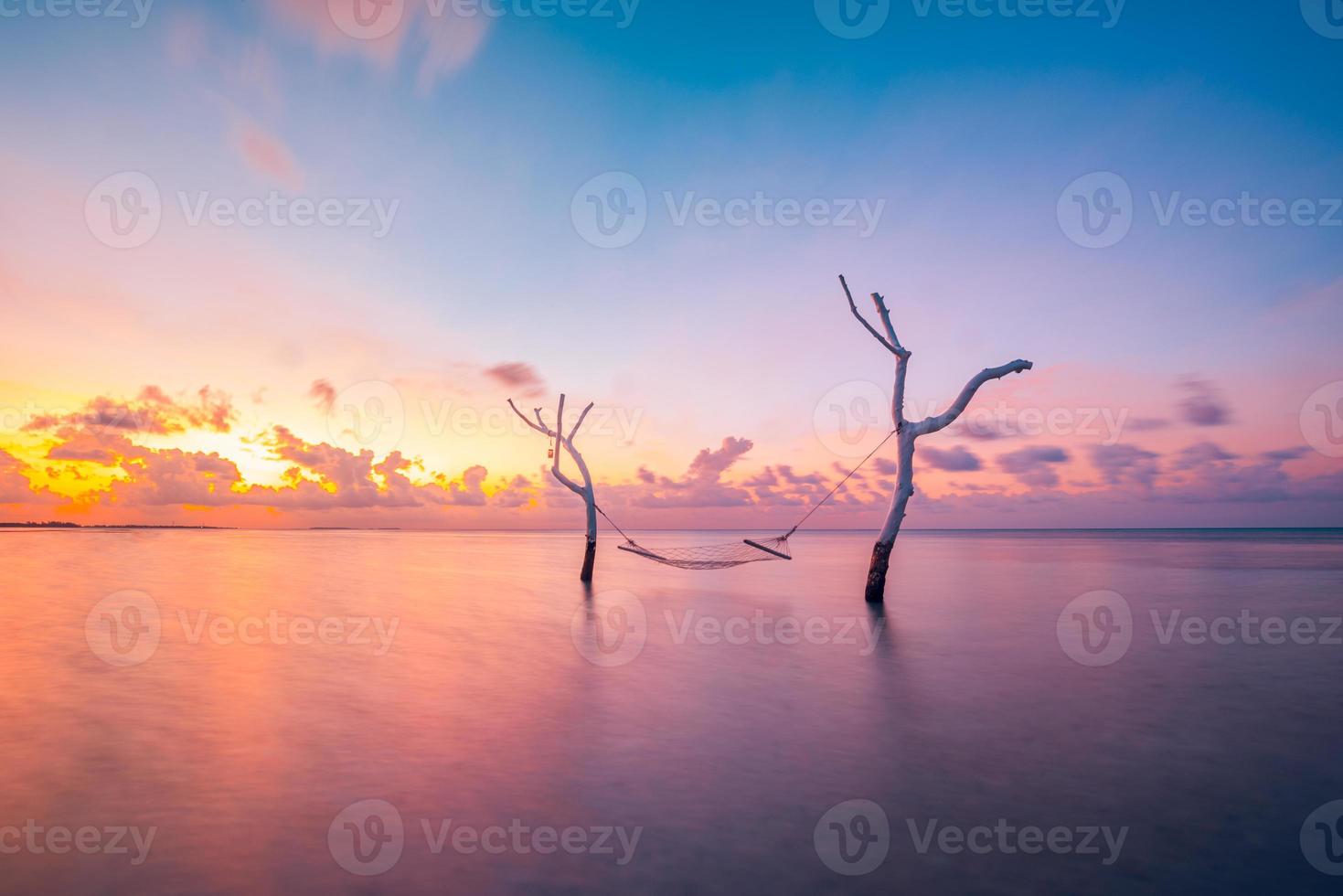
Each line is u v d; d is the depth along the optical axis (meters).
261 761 7.31
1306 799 6.62
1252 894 4.99
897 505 18.52
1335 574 32.50
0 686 10.34
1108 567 38.59
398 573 31.75
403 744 7.90
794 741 8.22
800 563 42.75
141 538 94.44
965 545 86.62
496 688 10.47
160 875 5.02
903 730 8.68
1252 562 42.06
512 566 37.78
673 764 7.39
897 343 17.58
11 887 4.83
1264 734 8.59
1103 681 11.25
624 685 10.78
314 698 9.84
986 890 5.01
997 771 7.32
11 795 6.40
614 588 25.06
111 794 6.43
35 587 23.89
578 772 7.14
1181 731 8.71
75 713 8.96
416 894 4.83
